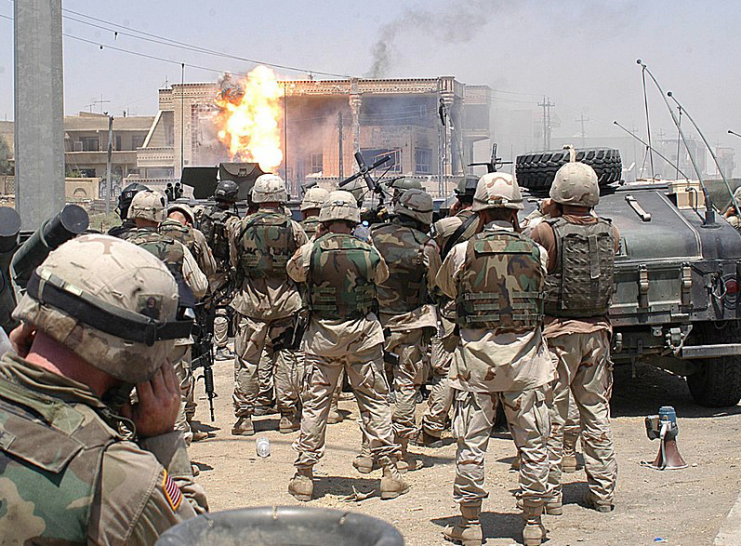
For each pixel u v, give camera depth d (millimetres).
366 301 6086
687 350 8461
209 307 8086
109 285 1951
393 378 7754
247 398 8273
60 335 1944
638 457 7113
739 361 8859
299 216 13344
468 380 5020
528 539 5031
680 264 8461
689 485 6188
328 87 54594
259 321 8141
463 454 5059
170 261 6254
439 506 5949
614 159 9352
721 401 9055
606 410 5688
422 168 54938
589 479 5711
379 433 6184
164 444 2188
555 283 5512
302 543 1736
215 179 15289
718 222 8820
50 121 7738
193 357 8086
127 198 8078
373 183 10656
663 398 9742
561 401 5621
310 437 6125
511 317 4938
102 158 65750
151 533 1921
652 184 9555
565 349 5547
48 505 1857
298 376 8406
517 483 6469
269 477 6781
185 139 57625
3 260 3904
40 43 7676
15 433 1895
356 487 6496
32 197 7707
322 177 52406
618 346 8477
